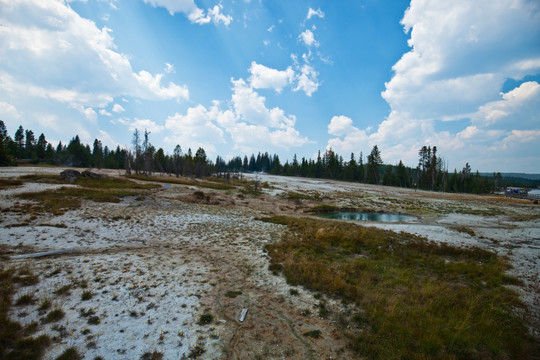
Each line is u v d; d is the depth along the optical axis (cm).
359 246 1409
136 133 5966
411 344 542
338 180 9569
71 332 499
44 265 795
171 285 752
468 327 618
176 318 588
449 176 9606
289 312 659
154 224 1580
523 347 558
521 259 1273
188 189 3556
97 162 9281
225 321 595
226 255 1095
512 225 2458
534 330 644
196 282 793
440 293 808
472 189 8831
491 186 9669
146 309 611
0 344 436
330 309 683
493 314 696
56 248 975
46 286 665
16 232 1106
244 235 1493
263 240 1403
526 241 1702
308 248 1279
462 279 989
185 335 529
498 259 1249
